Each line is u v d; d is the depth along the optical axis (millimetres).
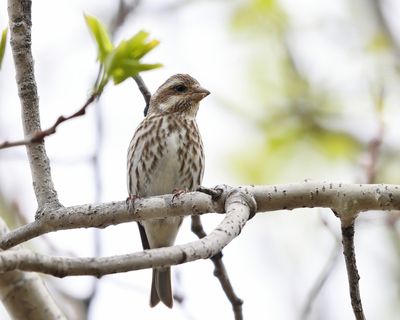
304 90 14289
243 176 14156
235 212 7441
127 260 5980
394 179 13773
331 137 14008
